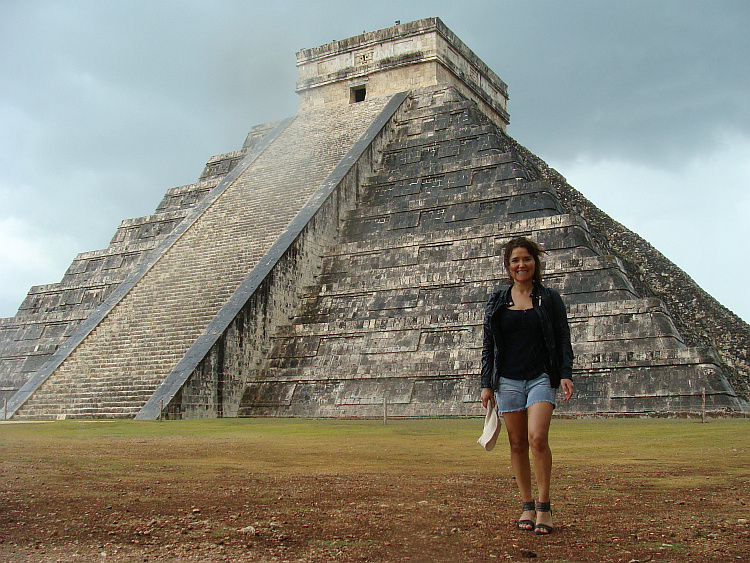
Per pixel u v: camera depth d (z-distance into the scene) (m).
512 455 5.63
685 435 13.51
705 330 28.14
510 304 5.77
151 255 33.41
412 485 7.62
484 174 32.44
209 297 28.81
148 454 11.09
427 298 27.03
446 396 23.67
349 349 26.42
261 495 6.93
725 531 5.21
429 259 28.56
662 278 31.11
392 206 32.50
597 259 24.73
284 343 27.75
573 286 24.73
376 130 37.41
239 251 31.44
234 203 35.94
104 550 4.85
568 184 38.72
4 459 10.27
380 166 36.66
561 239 26.25
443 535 5.20
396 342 25.75
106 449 11.98
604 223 35.16
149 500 6.65
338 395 25.27
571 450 11.24
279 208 33.94
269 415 25.72
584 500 6.58
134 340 27.81
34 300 39.66
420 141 36.56
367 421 20.75
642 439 12.93
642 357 21.58
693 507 6.16
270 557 4.66
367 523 5.61
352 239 32.44
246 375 26.59
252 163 39.78
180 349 26.28
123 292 30.92
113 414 23.95
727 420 18.67
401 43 42.31
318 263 31.08
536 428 5.37
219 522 5.66
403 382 24.58
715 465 9.07
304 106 45.00
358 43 43.53
